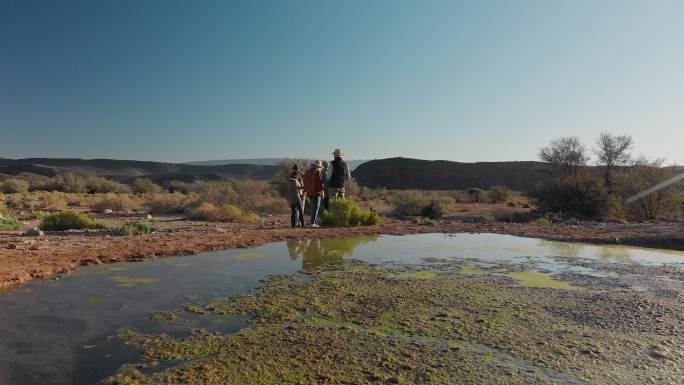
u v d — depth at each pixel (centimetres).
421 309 461
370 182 9900
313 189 1310
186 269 672
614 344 363
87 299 502
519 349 352
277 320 425
